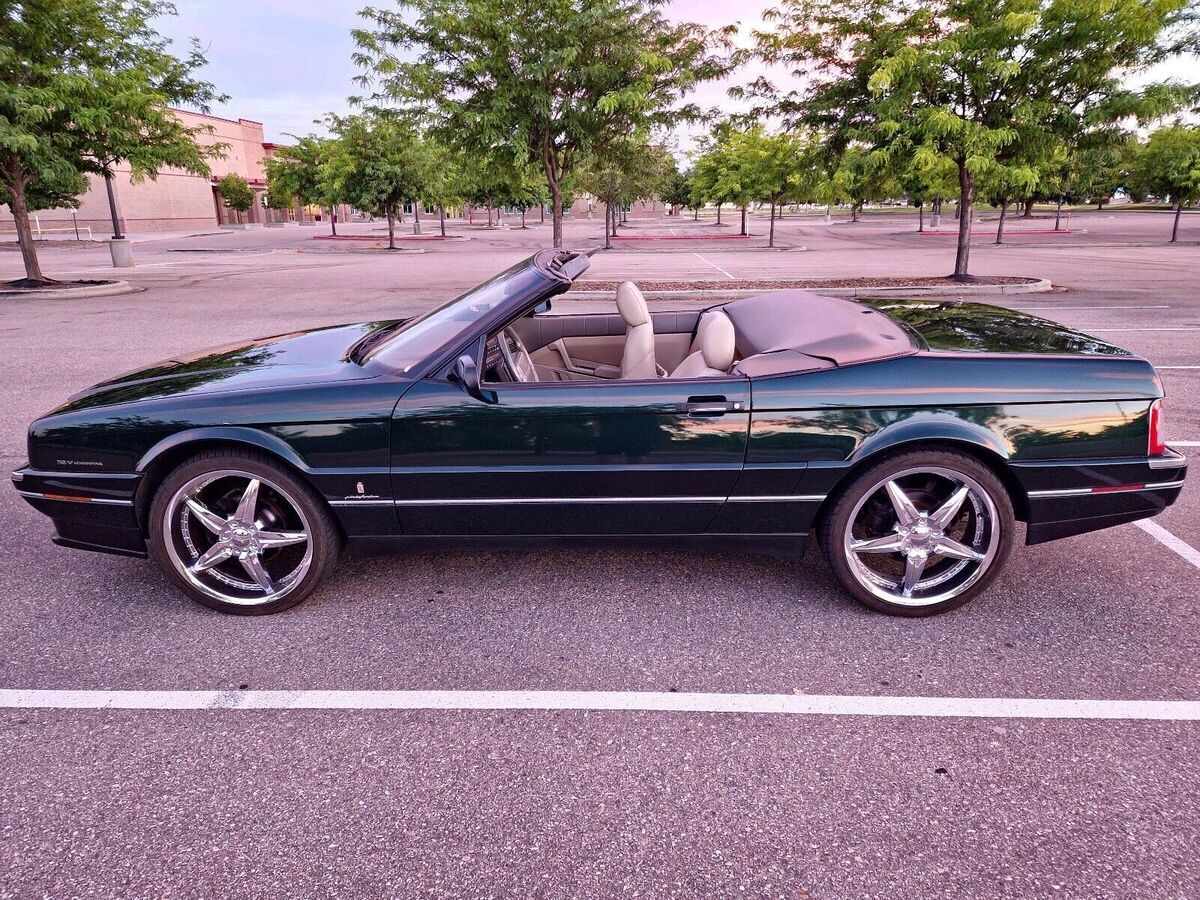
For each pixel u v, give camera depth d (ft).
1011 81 41.52
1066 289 47.98
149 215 194.18
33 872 6.90
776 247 106.01
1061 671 9.67
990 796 7.63
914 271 63.67
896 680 9.55
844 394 10.14
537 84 42.73
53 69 47.24
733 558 12.97
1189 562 12.62
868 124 44.75
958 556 10.72
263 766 8.23
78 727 8.91
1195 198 96.99
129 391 11.44
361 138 111.86
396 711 9.12
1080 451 10.25
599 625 10.94
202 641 10.67
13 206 55.11
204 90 56.80
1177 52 40.34
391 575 12.53
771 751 8.34
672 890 6.61
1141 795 7.61
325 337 13.71
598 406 10.21
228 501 11.14
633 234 159.53
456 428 10.30
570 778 7.98
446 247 122.42
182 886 6.73
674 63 43.93
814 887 6.61
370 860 6.98
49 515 11.25
